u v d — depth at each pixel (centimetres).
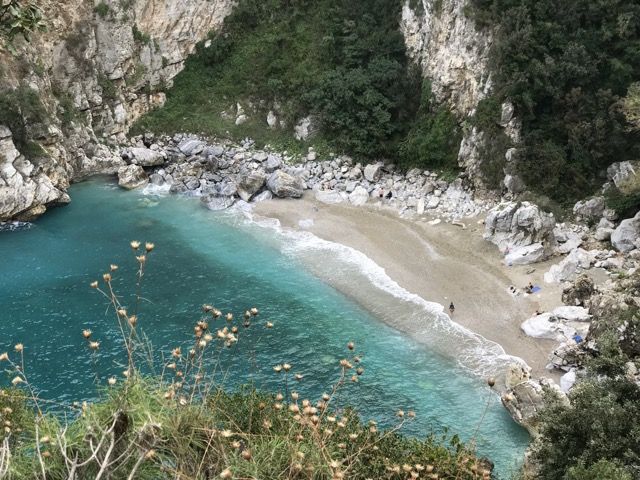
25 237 5056
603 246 4450
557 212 4853
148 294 4222
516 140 5234
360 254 4791
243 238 5109
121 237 5088
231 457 1103
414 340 3772
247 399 1552
